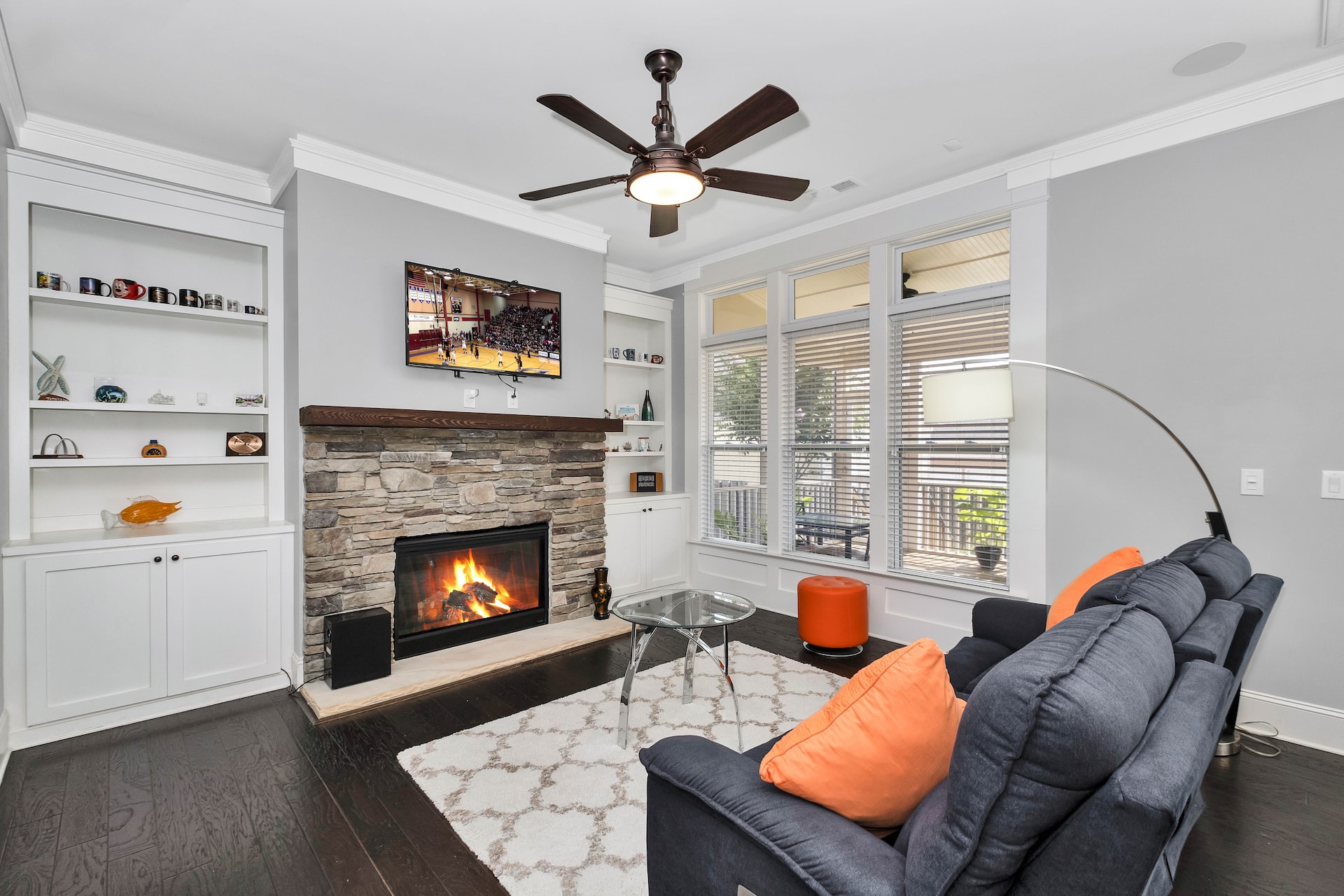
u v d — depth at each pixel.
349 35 2.29
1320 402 2.55
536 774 2.35
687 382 5.18
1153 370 2.95
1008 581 3.39
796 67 2.51
